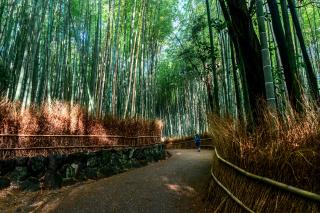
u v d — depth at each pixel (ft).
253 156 9.69
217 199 13.74
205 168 26.00
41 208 15.34
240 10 13.71
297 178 6.99
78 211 15.01
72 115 26.13
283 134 8.22
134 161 32.68
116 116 35.53
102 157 26.40
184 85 77.97
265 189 8.72
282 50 11.62
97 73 37.81
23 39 30.32
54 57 40.09
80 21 41.70
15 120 20.62
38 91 32.07
